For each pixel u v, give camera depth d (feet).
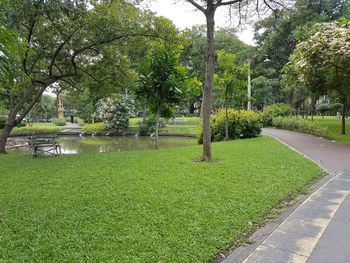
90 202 14.83
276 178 19.80
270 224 13.09
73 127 114.01
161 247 10.37
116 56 44.86
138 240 10.80
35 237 11.05
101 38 39.14
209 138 26.17
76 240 10.78
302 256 10.33
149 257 9.73
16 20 30.94
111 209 13.85
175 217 12.96
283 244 11.23
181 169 22.22
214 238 11.16
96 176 20.47
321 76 44.57
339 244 11.13
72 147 63.26
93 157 29.86
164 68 38.91
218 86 49.93
